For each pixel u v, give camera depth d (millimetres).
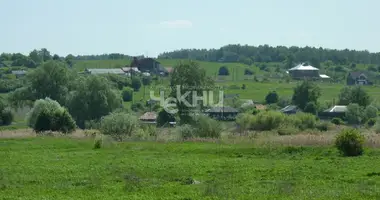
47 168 88062
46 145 131375
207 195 59906
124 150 122125
